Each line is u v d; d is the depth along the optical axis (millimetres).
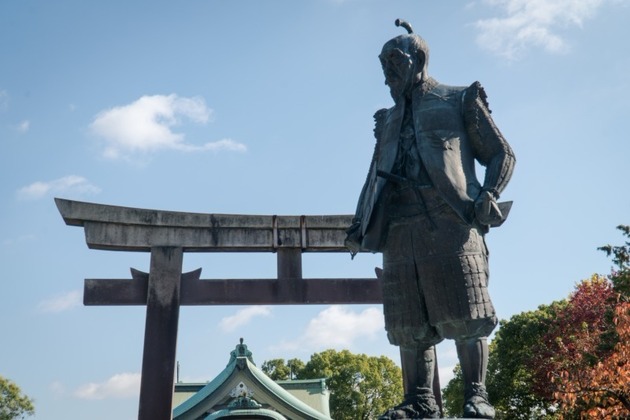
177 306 13883
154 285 13922
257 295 14312
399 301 5762
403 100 6113
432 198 5668
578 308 29031
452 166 5582
